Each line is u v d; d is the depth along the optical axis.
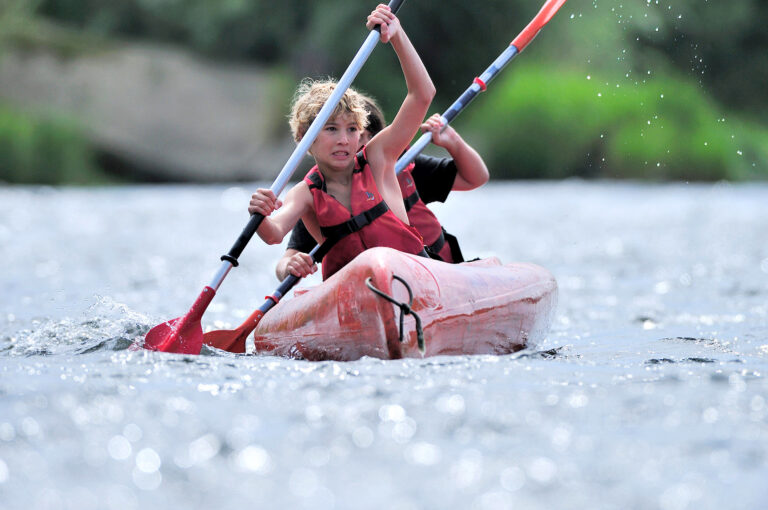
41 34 90.81
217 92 88.06
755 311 18.88
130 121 85.75
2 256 31.70
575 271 27.91
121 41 105.75
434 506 7.14
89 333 14.63
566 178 85.94
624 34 89.38
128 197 66.81
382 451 8.34
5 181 81.00
